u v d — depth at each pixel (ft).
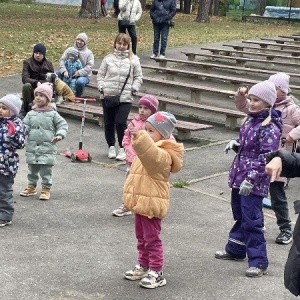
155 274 12.66
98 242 14.96
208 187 19.80
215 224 16.61
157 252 12.69
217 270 13.65
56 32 55.26
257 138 13.23
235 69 36.22
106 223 16.34
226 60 43.75
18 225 15.87
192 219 16.90
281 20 85.05
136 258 14.06
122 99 21.76
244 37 58.03
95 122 28.55
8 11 80.59
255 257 13.39
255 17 86.74
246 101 14.46
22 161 22.03
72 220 16.43
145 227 12.69
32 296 12.01
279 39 54.75
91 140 25.41
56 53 42.98
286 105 16.56
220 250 14.75
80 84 30.45
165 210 12.67
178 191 19.27
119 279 12.95
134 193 12.64
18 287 12.36
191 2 104.99
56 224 16.08
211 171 21.52
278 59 44.14
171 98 32.50
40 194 18.24
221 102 32.40
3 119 15.80
